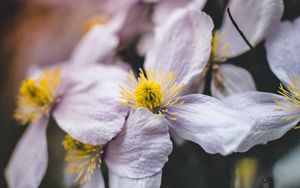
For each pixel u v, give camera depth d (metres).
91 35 0.23
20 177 0.21
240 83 0.18
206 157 0.20
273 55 0.17
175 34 0.18
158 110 0.17
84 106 0.19
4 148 0.31
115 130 0.17
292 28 0.17
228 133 0.15
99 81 0.19
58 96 0.20
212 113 0.16
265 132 0.16
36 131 0.21
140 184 0.16
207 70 0.18
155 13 0.21
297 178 0.18
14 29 0.37
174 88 0.17
